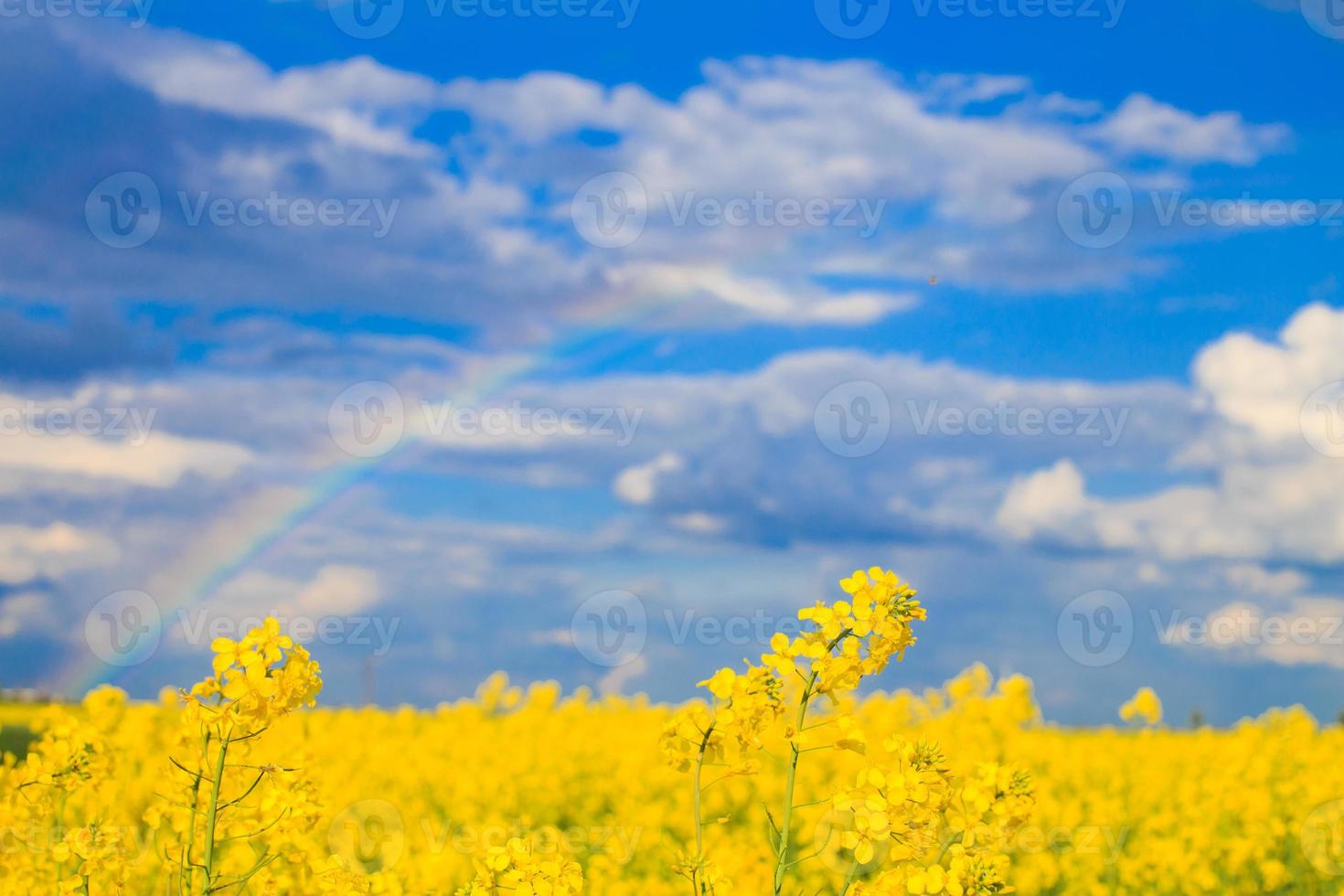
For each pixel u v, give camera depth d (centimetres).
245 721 479
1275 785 1527
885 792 454
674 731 482
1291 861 1249
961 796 485
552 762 1669
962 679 1534
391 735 1995
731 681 465
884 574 459
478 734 1842
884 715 1580
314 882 574
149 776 991
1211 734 1911
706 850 770
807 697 462
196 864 484
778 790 1345
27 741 1217
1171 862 1130
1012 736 1495
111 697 862
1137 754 1866
